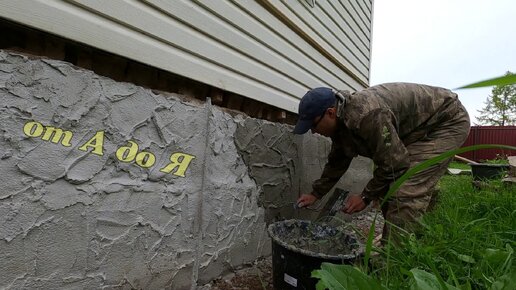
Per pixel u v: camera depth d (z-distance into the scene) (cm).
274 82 261
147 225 152
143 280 152
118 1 137
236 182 207
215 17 193
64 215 124
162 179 157
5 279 110
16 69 109
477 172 498
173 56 164
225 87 202
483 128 1336
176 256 167
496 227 191
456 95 233
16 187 111
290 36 285
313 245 185
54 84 118
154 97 152
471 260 132
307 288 162
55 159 120
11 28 114
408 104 206
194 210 175
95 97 130
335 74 394
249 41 227
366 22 504
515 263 120
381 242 212
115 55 142
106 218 137
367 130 187
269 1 243
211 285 190
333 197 238
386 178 193
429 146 217
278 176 251
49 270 120
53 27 116
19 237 112
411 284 102
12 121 109
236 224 209
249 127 215
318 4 336
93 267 133
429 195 209
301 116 196
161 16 157
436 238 163
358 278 92
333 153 227
